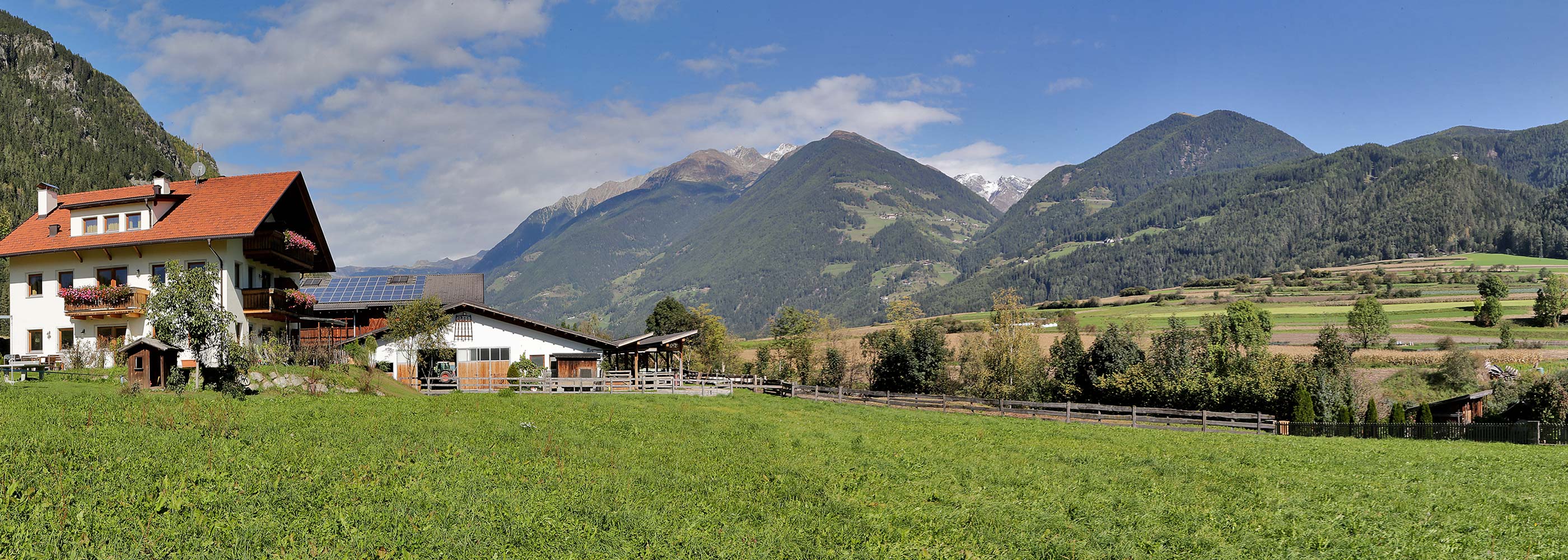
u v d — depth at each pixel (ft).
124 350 99.35
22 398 82.84
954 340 320.09
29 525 40.73
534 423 90.22
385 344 162.50
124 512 44.24
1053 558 47.39
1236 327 283.38
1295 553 48.93
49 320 147.13
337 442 67.36
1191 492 65.82
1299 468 82.89
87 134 608.19
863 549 47.78
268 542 42.06
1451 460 92.53
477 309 169.07
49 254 145.89
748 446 83.10
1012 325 227.40
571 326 225.76
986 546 48.80
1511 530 54.29
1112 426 135.33
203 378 106.01
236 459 58.18
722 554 44.75
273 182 154.40
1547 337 321.52
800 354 264.31
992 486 66.80
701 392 162.30
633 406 121.08
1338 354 209.46
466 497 52.80
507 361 170.19
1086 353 208.54
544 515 49.57
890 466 73.97
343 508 48.26
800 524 52.06
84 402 81.87
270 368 117.60
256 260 154.20
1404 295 487.61
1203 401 180.34
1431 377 254.27
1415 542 51.62
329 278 211.61
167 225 145.48
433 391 156.66
